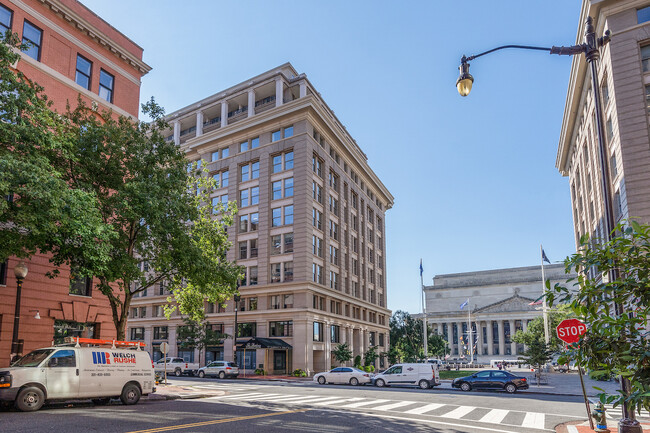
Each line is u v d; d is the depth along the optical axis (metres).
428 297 131.75
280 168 51.97
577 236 54.59
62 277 22.70
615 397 5.02
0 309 19.92
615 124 31.45
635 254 5.44
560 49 11.84
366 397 22.28
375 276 68.88
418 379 30.02
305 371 45.31
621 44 31.64
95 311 24.03
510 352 110.94
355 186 64.38
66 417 12.80
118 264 18.27
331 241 54.84
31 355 15.41
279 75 53.81
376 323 67.31
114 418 12.84
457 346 120.44
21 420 12.05
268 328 48.31
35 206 13.99
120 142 19.70
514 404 19.80
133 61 28.50
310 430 11.70
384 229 75.88
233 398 21.03
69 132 18.80
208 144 57.69
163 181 20.16
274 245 50.59
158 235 19.84
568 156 56.91
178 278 23.03
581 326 11.23
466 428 12.89
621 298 5.55
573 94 44.50
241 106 60.12
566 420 15.02
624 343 5.21
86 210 15.02
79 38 25.41
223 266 25.17
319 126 53.44
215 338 48.03
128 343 17.98
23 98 14.64
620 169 30.81
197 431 10.96
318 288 49.12
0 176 12.34
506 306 114.62
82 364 15.65
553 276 117.25
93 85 25.94
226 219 27.17
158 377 30.14
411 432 11.87
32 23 23.05
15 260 20.81
